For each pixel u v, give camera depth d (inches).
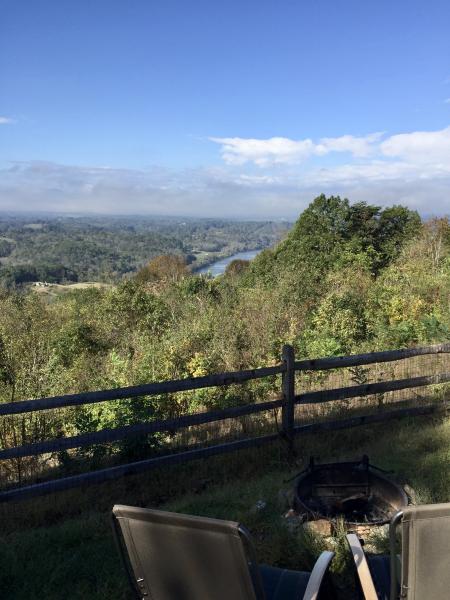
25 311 557.3
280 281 616.7
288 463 175.5
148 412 182.5
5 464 174.9
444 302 443.8
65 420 200.4
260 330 378.3
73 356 418.0
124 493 161.3
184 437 192.5
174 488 164.4
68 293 828.6
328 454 180.9
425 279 527.5
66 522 141.2
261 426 200.2
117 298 552.4
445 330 309.1
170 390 156.6
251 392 233.8
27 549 126.8
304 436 193.6
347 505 135.0
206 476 171.5
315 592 76.8
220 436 193.5
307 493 146.1
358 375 220.4
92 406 199.3
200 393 223.1
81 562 120.3
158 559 75.6
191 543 71.6
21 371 272.8
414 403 220.7
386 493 141.6
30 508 150.6
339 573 110.8
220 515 140.3
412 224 1014.4
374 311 420.2
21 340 374.3
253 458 178.4
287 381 175.9
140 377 266.1
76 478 144.9
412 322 355.6
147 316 521.3
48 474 170.2
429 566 68.7
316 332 353.1
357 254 908.0
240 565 69.3
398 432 195.9
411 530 67.1
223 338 342.3
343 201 1012.5
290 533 125.9
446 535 66.9
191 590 75.3
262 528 132.0
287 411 177.6
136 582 79.9
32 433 187.9
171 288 689.6
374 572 92.0
